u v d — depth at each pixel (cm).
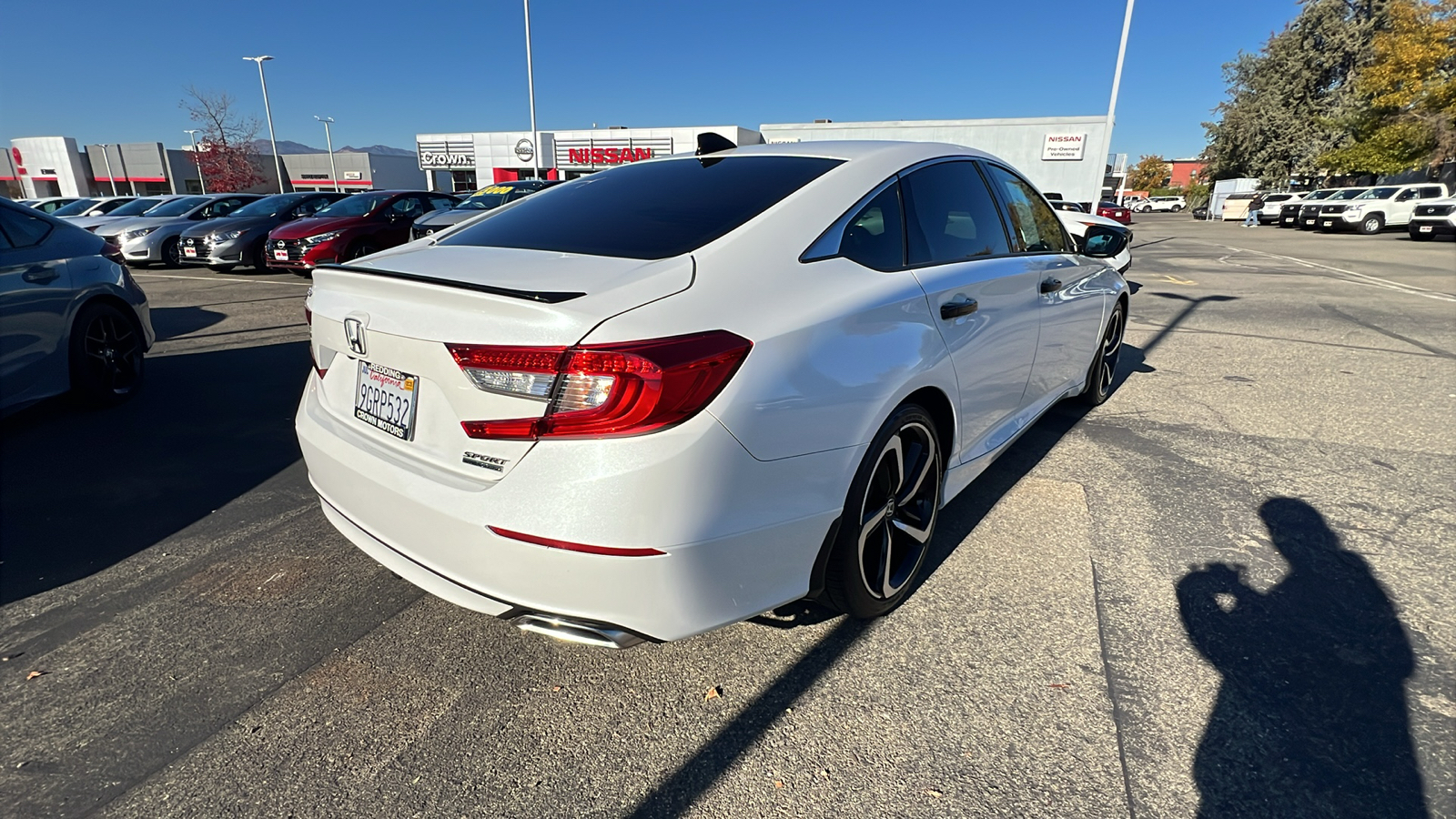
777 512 178
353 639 225
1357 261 1519
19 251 392
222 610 241
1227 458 373
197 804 166
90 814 163
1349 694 198
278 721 191
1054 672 209
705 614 171
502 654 218
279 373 546
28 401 395
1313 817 160
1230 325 762
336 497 205
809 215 210
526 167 3681
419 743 184
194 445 394
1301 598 245
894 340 207
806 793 169
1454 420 437
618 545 156
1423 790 167
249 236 1173
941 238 254
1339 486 336
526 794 169
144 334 480
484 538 163
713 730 188
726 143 288
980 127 2355
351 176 5509
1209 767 174
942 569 264
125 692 202
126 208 1583
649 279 170
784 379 173
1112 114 1997
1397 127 2961
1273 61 4678
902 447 223
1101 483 341
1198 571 262
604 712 195
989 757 178
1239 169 5053
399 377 188
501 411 162
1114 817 161
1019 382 305
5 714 193
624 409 152
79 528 298
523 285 171
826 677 207
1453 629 227
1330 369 568
